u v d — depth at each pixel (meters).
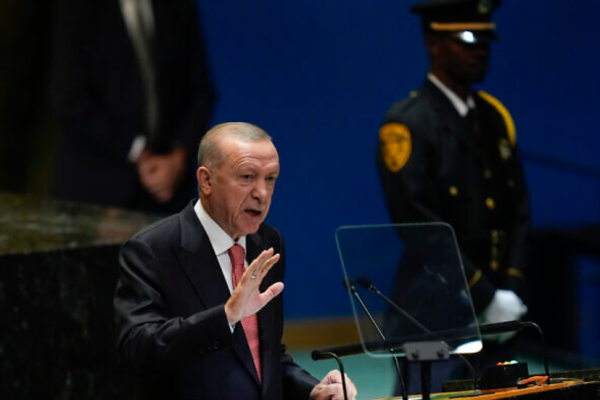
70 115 18.94
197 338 8.75
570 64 24.98
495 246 14.72
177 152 19.25
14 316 13.64
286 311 25.09
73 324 14.46
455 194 14.46
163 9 19.30
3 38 28.12
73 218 17.17
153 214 18.16
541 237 21.91
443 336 9.41
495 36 14.85
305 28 25.34
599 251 21.78
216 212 9.43
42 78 28.80
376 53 25.34
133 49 19.05
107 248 15.02
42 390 14.01
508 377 9.57
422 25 15.01
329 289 25.31
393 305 9.46
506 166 15.04
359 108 25.45
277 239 10.02
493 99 15.48
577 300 21.83
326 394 9.64
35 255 13.91
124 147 19.02
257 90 25.38
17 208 18.05
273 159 9.24
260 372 9.52
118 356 9.20
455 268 9.61
